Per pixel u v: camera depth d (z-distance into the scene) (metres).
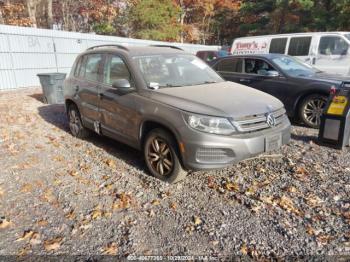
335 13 23.84
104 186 3.73
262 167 4.15
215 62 7.77
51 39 14.15
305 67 6.91
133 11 27.94
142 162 4.47
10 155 4.80
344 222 2.90
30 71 13.49
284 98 6.31
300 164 4.21
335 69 8.73
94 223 2.97
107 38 16.81
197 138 3.28
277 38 10.20
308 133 5.70
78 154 4.87
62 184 3.80
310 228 2.82
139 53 4.45
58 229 2.88
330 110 4.81
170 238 2.73
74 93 5.44
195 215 3.07
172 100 3.65
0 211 3.20
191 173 4.00
